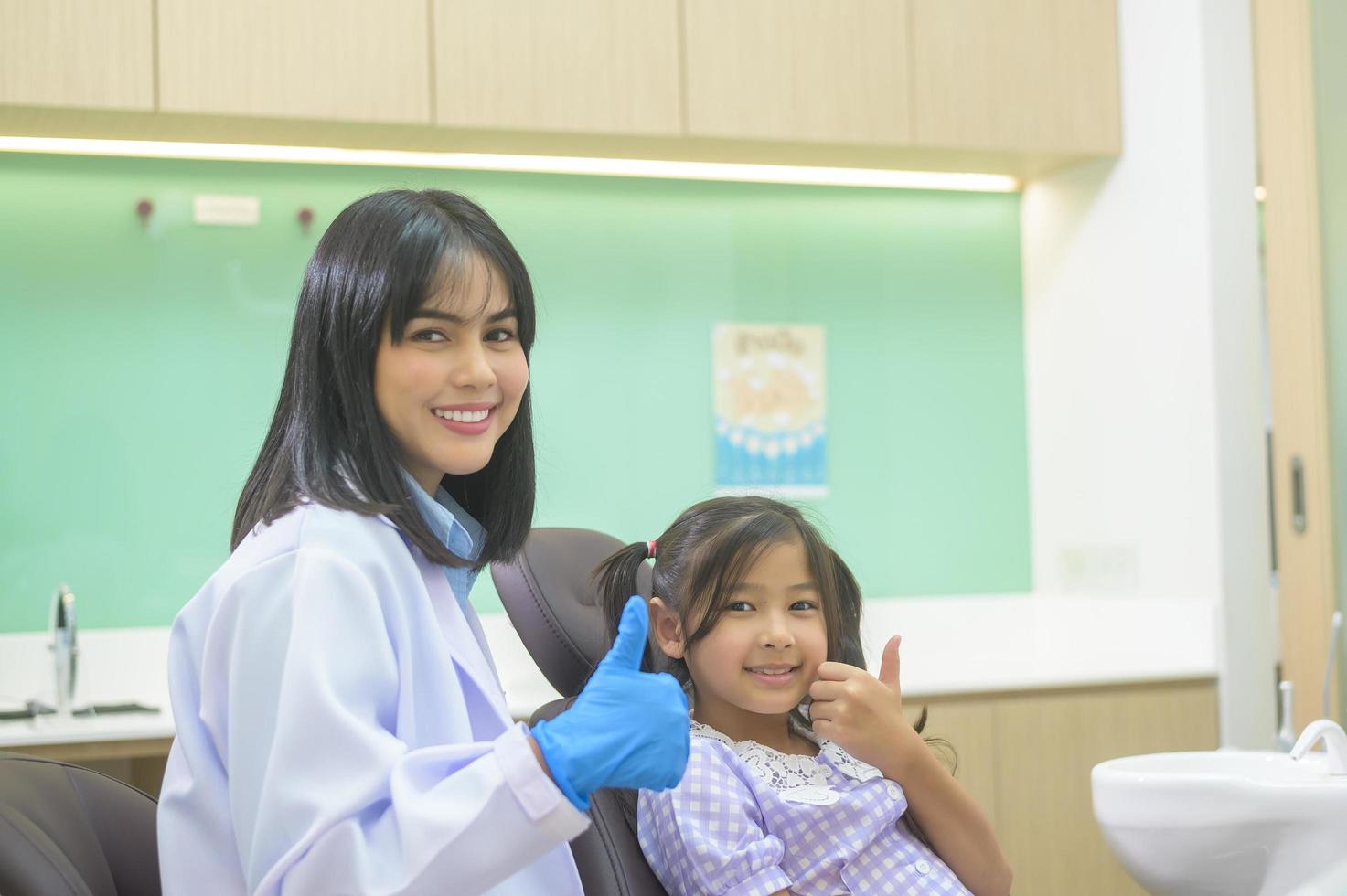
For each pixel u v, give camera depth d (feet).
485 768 2.88
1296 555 9.31
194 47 8.34
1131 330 10.20
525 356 3.70
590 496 10.16
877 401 10.90
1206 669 9.27
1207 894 5.36
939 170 10.59
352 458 3.39
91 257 9.16
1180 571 9.77
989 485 11.14
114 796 3.96
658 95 9.25
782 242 10.69
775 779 4.63
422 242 3.41
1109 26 10.27
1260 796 5.11
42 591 8.99
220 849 3.22
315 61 8.57
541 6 9.03
